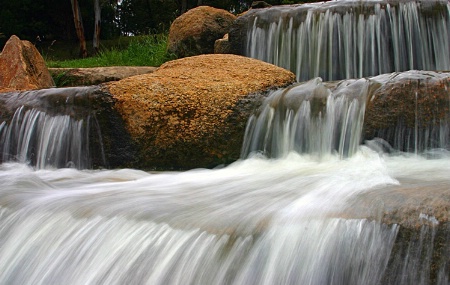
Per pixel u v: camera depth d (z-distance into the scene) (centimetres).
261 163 601
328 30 927
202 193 456
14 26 2761
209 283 325
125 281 348
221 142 631
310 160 584
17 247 416
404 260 298
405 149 541
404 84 545
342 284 304
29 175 580
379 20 900
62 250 389
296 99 609
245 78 686
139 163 647
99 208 423
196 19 1161
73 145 671
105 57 1439
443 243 292
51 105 693
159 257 348
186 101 642
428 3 902
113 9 3094
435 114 535
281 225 336
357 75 911
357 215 323
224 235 342
